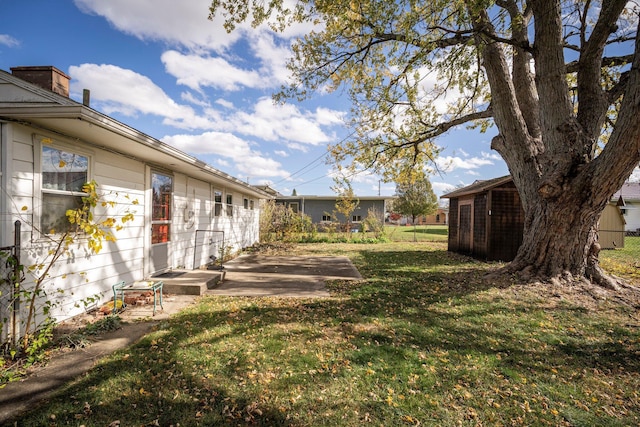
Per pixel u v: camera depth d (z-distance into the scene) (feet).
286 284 22.03
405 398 8.20
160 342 11.35
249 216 50.47
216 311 15.26
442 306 16.19
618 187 16.57
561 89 18.13
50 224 12.66
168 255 23.20
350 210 65.10
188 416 7.30
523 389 8.73
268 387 8.57
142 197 19.47
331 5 17.98
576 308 15.42
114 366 9.52
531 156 20.85
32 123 11.66
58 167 13.05
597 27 17.99
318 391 8.43
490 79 21.02
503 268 21.54
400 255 39.99
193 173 25.96
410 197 78.64
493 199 33.96
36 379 8.71
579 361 10.40
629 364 10.21
